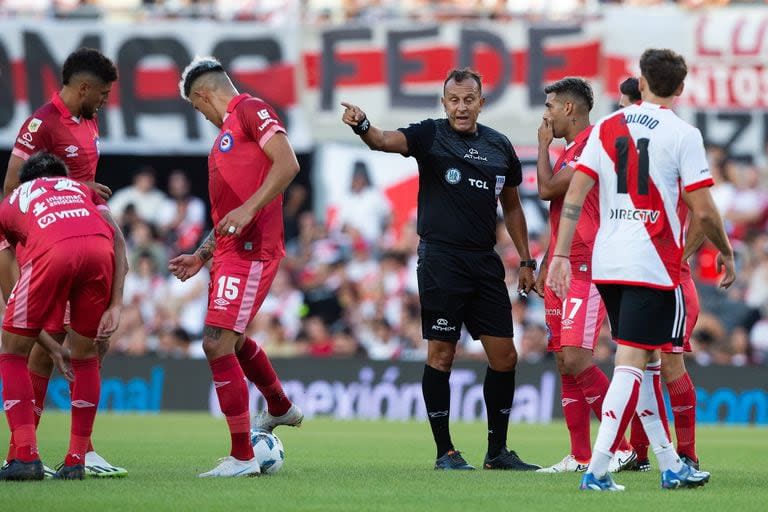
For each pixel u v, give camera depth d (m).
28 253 24.08
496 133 29.33
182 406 60.16
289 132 66.06
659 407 27.80
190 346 68.25
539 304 66.06
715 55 64.38
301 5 69.62
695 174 23.00
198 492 22.41
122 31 65.88
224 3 69.12
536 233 68.56
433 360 29.05
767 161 66.00
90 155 27.17
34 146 26.55
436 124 28.84
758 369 57.19
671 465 24.25
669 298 23.06
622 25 64.06
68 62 26.69
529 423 55.16
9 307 24.14
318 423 53.34
